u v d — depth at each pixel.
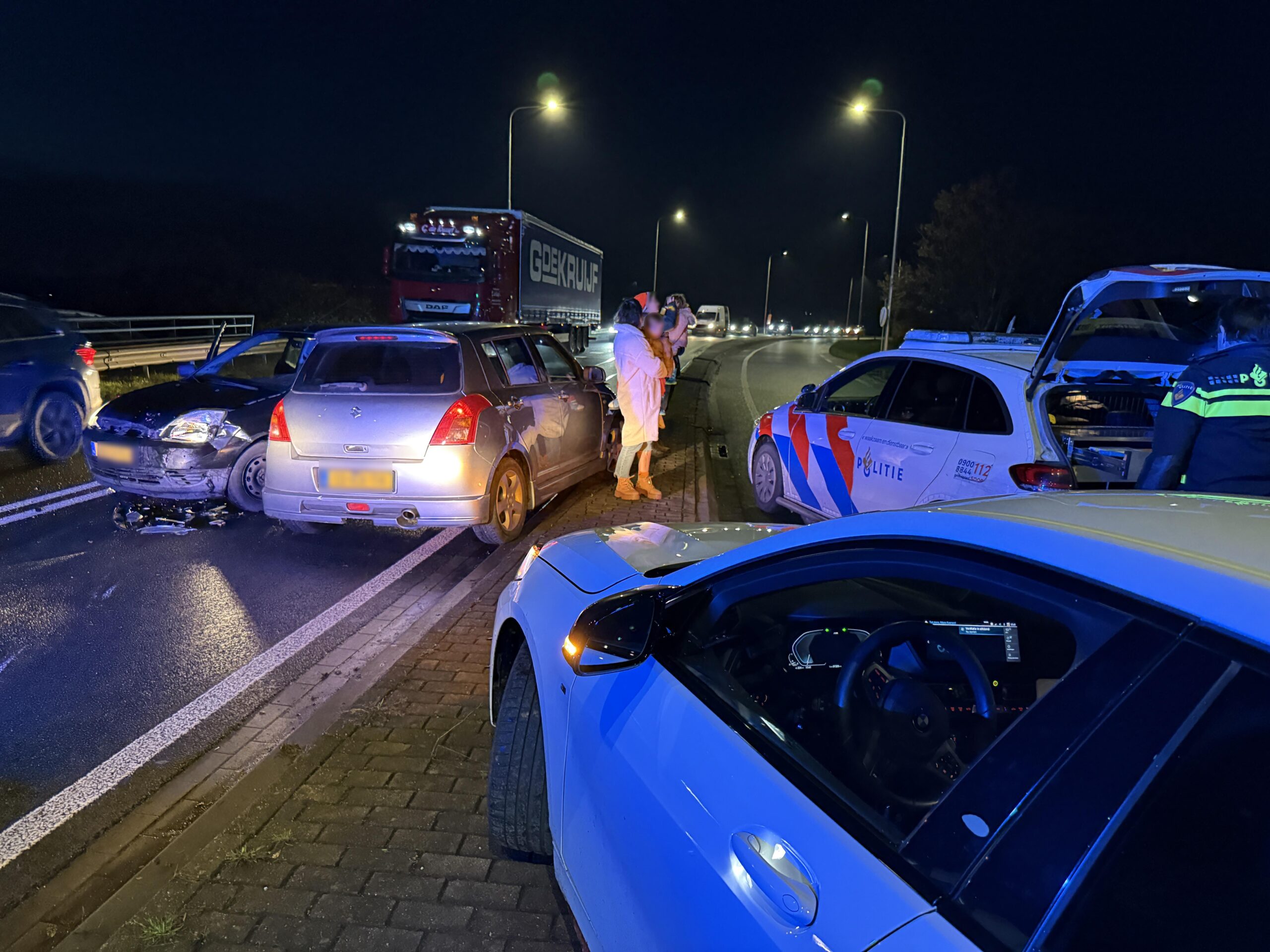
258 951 2.43
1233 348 3.59
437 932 2.51
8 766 3.53
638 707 2.02
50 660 4.48
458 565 6.13
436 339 6.07
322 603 5.36
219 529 6.92
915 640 2.01
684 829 1.68
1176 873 1.06
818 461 6.50
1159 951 1.03
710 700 1.90
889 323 28.80
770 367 25.91
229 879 2.73
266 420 7.03
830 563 1.81
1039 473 4.36
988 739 1.83
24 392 8.67
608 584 2.74
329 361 6.08
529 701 2.76
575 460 7.77
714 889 1.54
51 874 2.90
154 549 6.38
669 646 2.11
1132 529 1.49
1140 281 3.70
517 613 2.96
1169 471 3.77
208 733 3.79
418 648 4.60
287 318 35.41
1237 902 1.02
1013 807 1.24
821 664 2.22
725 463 10.71
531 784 2.70
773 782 1.60
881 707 1.85
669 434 11.99
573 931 2.53
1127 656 1.23
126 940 2.47
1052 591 1.38
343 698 4.02
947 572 1.56
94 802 3.30
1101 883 1.10
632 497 7.96
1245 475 3.56
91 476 8.61
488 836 2.97
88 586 5.56
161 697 4.11
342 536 6.83
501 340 6.77
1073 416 5.18
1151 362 5.06
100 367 16.55
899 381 5.73
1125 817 1.12
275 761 3.44
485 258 20.95
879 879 1.31
